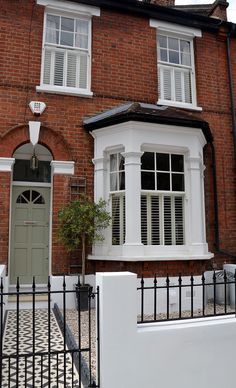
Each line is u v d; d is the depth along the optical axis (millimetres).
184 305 7355
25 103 7754
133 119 7305
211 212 8875
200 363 3805
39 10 8211
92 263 7605
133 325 3592
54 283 7281
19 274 8172
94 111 8273
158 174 7770
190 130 7855
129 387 3482
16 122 7625
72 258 7512
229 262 8773
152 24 9102
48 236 8500
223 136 9367
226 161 9266
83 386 3695
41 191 8664
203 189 8328
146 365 3570
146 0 11180
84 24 8695
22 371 4141
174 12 9203
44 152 8844
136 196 7227
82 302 6996
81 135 8047
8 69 7754
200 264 7629
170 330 3723
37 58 8039
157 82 8961
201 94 9344
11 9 8000
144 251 7301
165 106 8766
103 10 8719
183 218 7875
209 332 3898
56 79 8312
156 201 7730
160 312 7141
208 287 8141
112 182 7855
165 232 7703
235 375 3965
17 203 8453
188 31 9453
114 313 3541
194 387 3740
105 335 3482
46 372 4105
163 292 7254
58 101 8016
